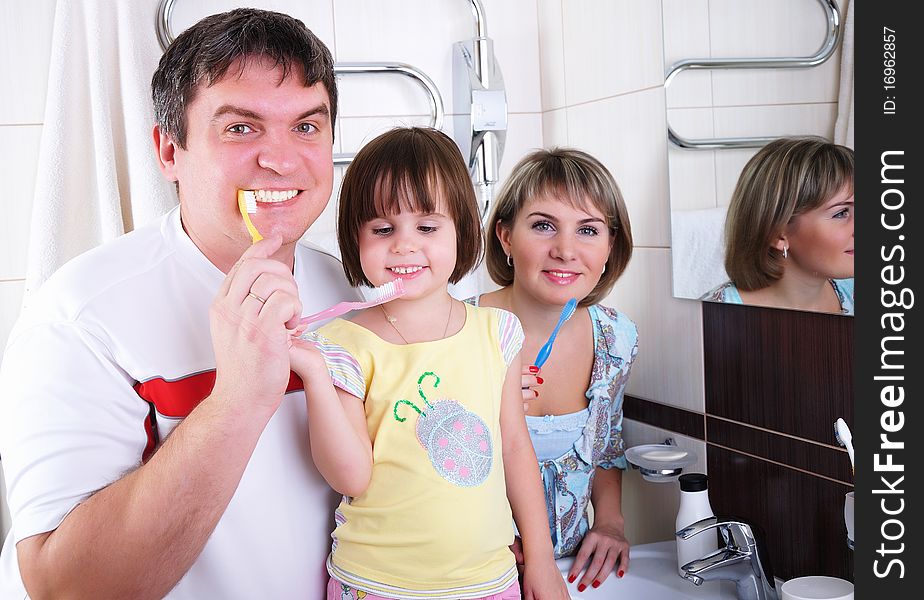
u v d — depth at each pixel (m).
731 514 1.35
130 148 1.57
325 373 0.90
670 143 1.40
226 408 0.77
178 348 0.93
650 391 1.56
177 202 1.62
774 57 1.14
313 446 0.92
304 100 0.92
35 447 0.84
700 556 1.30
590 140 1.71
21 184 1.66
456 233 1.02
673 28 1.38
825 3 1.05
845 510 1.05
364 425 0.96
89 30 1.55
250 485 0.94
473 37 1.86
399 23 1.82
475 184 1.76
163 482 0.77
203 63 0.89
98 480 0.85
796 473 1.20
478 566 0.95
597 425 1.46
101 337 0.89
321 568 1.00
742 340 1.29
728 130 1.25
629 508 1.66
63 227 1.57
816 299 1.11
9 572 1.02
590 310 1.47
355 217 1.00
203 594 0.93
